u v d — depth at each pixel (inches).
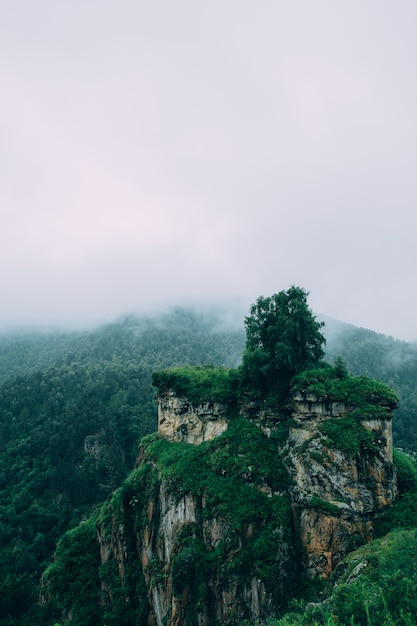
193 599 1395.2
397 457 1644.9
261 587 1311.5
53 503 3334.2
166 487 1649.9
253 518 1423.5
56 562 1873.8
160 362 6048.2
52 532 3043.8
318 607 1011.9
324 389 1488.7
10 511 3142.2
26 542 2928.2
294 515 1459.2
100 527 1831.9
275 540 1381.6
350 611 837.8
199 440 1795.0
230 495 1488.7
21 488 3432.6
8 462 3730.3
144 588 1621.6
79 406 4242.1
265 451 1585.9
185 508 1561.3
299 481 1461.6
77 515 3213.6
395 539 1143.6
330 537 1342.3
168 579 1502.2
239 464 1566.2
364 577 1007.6
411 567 932.0
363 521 1323.8
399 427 4367.6
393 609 801.6
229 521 1425.9
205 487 1537.9
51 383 4896.7
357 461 1360.7
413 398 4997.5
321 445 1434.5
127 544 1718.8
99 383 4707.2
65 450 3713.1
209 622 1360.7
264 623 1233.4
